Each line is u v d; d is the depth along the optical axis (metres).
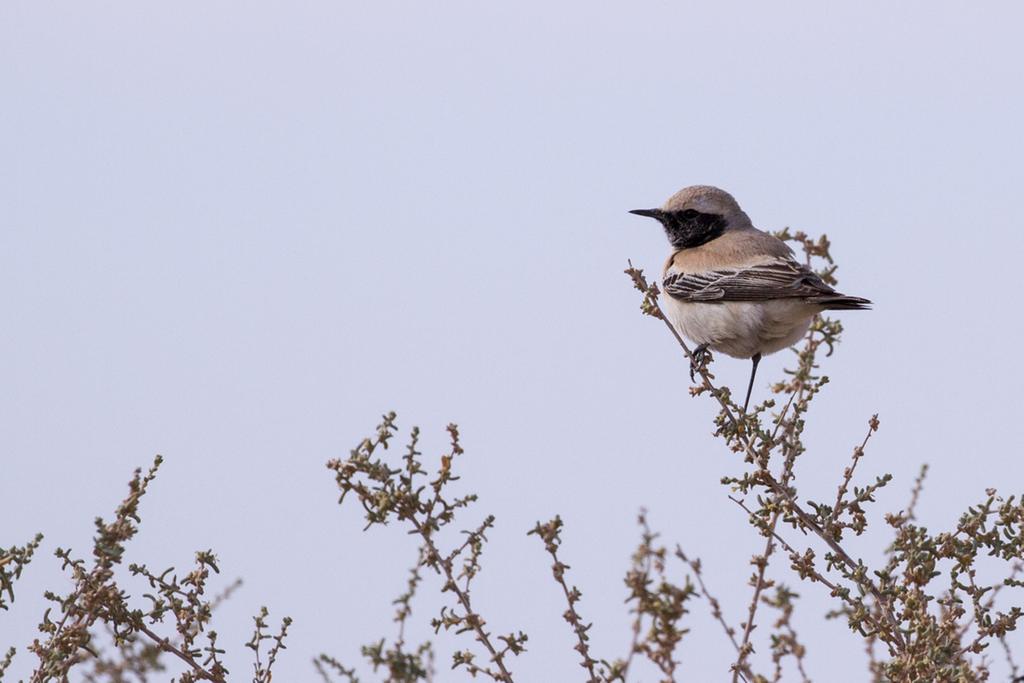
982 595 11.38
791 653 10.12
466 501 10.56
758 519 12.07
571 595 10.05
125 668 11.47
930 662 10.57
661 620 8.69
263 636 11.03
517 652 10.26
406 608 10.44
